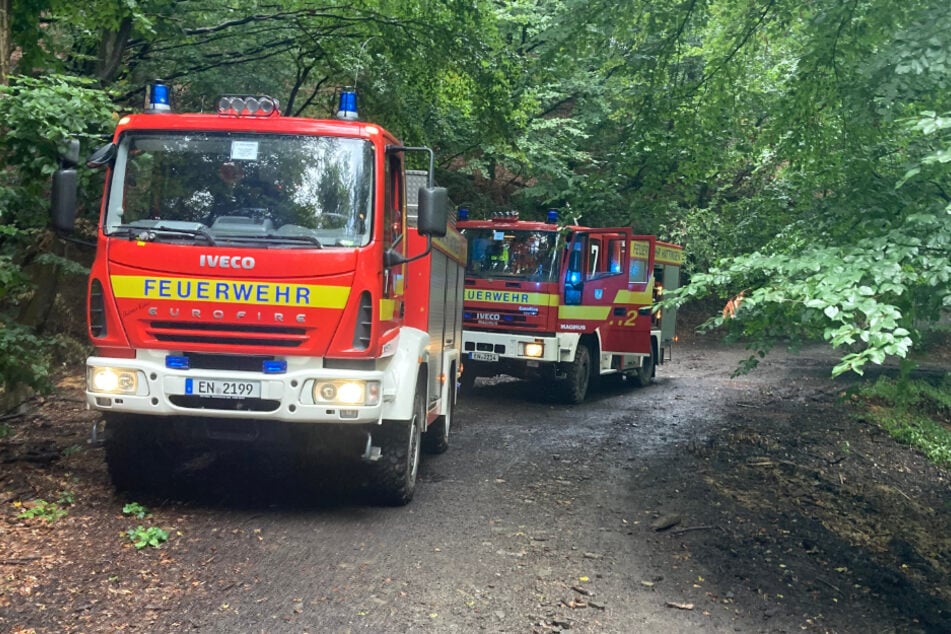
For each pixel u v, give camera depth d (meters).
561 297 13.71
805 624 5.16
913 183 6.59
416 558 5.71
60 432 9.10
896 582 6.34
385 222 6.48
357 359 6.15
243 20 13.47
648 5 10.23
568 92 21.11
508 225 13.95
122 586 4.86
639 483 8.59
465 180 22.70
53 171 6.78
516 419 12.25
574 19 10.17
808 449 11.66
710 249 22.28
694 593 5.49
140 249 6.08
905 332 4.77
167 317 6.06
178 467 7.71
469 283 13.99
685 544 6.59
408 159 10.20
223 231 6.14
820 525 7.76
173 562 5.31
